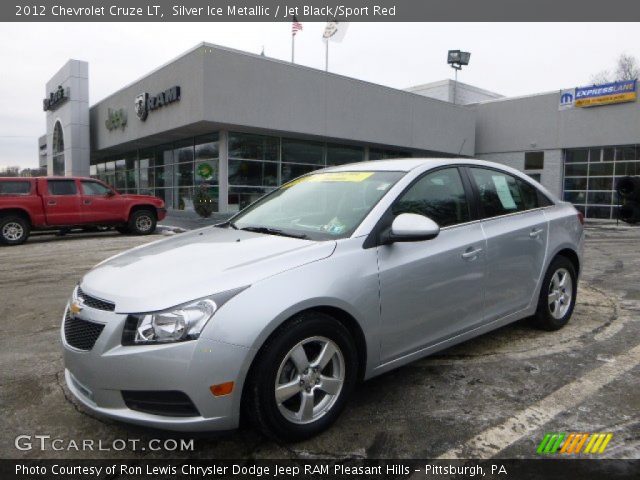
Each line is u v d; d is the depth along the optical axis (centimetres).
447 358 418
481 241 389
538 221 455
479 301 390
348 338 304
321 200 384
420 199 367
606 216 2372
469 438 296
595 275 788
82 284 314
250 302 268
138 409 266
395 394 353
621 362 407
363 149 2378
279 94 1861
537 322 477
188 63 1731
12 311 604
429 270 347
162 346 258
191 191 2145
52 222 1317
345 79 2072
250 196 1997
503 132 2694
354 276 307
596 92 2334
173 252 336
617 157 2328
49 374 401
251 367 270
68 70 2647
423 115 2417
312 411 291
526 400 343
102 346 268
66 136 2725
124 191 2881
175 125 1844
